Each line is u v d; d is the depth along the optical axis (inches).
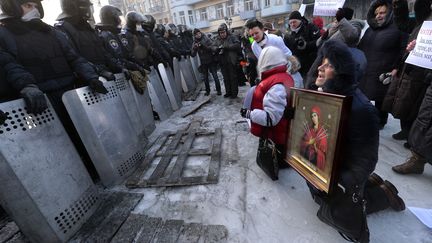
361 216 45.9
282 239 58.3
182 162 101.0
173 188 86.0
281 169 88.5
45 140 64.5
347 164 47.1
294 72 91.7
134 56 154.5
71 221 67.2
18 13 69.9
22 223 59.5
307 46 129.0
